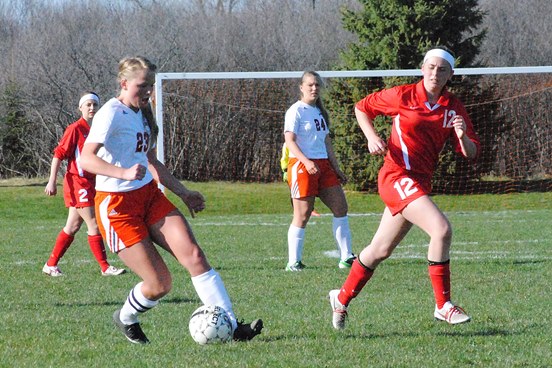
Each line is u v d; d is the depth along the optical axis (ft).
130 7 323.98
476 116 225.35
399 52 228.02
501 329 55.36
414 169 55.26
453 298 69.72
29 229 148.56
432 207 53.93
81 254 109.81
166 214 49.42
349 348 49.83
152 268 48.44
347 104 220.84
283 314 62.95
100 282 83.10
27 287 79.82
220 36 307.78
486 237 122.31
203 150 230.68
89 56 279.08
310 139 88.33
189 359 47.01
